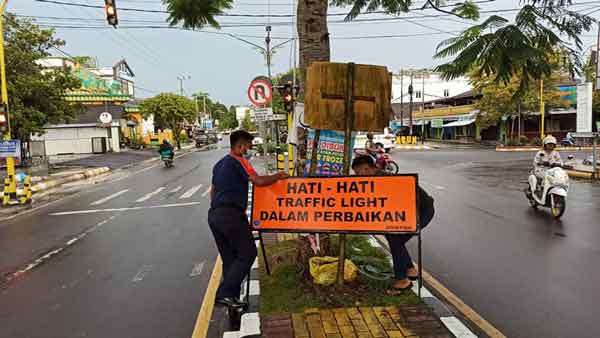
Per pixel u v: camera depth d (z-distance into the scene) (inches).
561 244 286.2
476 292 205.3
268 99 516.1
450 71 148.7
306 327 160.4
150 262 275.7
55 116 952.3
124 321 189.8
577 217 370.6
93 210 489.1
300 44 220.7
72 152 1546.5
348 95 190.9
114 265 273.0
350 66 190.1
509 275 228.2
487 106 1466.5
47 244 337.4
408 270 201.2
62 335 179.0
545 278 223.0
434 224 352.5
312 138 221.3
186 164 1113.4
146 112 1886.1
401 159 1087.0
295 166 236.2
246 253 175.3
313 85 190.5
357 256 233.3
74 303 213.3
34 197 625.9
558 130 1644.9
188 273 251.3
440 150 1465.3
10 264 286.8
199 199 529.7
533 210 406.0
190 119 1951.3
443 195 506.6
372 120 193.6
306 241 209.3
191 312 197.0
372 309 173.9
